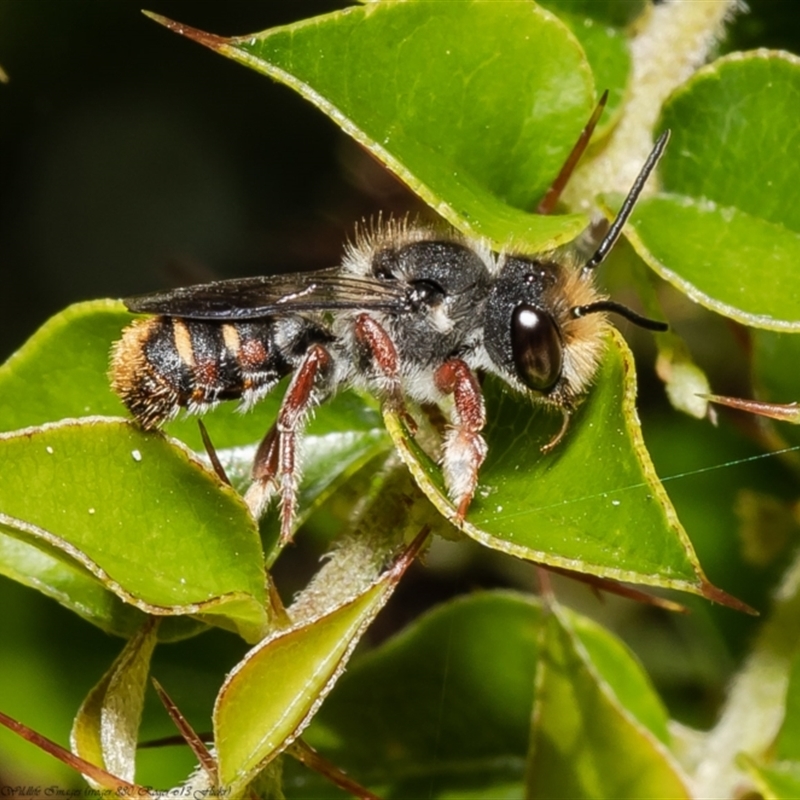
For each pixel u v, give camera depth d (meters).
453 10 0.08
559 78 0.08
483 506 0.08
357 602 0.08
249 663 0.08
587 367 0.08
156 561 0.08
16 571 0.08
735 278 0.08
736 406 0.08
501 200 0.08
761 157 0.08
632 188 0.08
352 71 0.08
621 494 0.08
